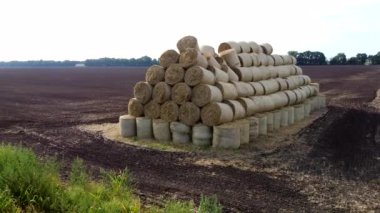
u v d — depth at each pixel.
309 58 89.12
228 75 12.41
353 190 7.58
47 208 5.58
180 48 11.87
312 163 9.46
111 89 32.66
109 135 12.38
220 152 10.29
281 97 14.75
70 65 160.88
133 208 5.68
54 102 22.70
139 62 137.75
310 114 17.61
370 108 19.69
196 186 7.66
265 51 16.22
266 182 7.98
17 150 7.39
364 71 55.97
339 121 15.78
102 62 141.50
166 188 7.50
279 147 11.02
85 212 5.35
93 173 8.42
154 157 9.85
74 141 11.70
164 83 11.42
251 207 6.62
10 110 18.61
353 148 11.11
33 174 5.95
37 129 13.66
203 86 10.84
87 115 17.38
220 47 13.93
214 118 10.73
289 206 6.71
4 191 5.37
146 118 11.77
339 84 34.41
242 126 10.99
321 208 6.66
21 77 51.25
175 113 11.27
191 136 11.17
